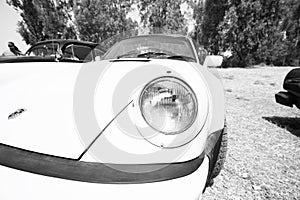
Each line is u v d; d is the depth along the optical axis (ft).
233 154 4.81
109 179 1.73
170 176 1.78
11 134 2.02
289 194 3.39
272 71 32.55
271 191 3.48
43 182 1.77
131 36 5.18
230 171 4.09
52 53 6.66
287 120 7.57
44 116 2.05
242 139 5.72
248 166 4.27
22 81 2.90
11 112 2.20
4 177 1.86
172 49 4.56
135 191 1.71
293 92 6.17
